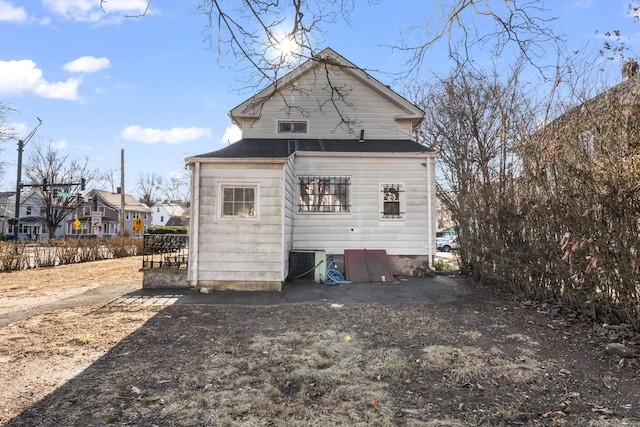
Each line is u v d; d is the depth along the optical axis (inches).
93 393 124.1
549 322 214.7
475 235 358.3
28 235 1699.1
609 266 189.2
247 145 409.7
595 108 209.9
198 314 237.3
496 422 107.7
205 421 107.3
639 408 115.5
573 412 113.3
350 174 406.0
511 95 394.0
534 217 248.7
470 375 141.1
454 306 259.9
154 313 239.3
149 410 113.0
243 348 171.5
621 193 175.3
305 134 452.4
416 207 405.4
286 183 339.3
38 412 111.2
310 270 359.9
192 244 319.9
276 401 120.6
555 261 233.0
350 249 398.0
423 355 163.0
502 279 309.6
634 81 197.0
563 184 215.8
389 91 450.9
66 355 161.3
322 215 402.9
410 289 324.8
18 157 828.6
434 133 530.9
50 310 247.8
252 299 283.7
